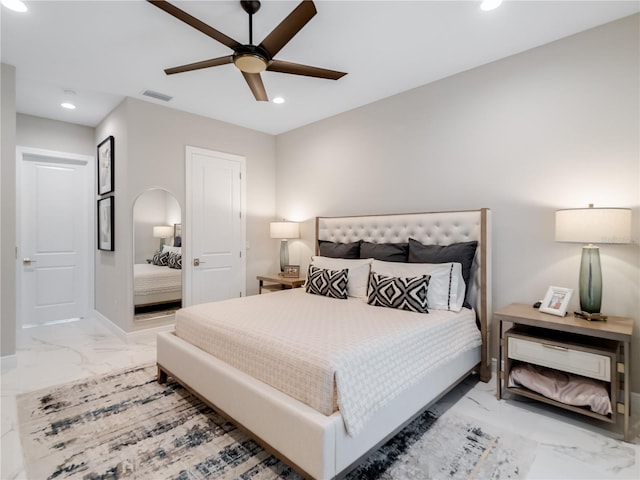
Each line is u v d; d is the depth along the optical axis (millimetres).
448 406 2365
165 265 3930
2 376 2811
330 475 1438
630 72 2297
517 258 2789
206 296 4262
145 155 3734
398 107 3555
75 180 4586
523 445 1912
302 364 1628
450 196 3178
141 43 2602
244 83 3293
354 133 3986
